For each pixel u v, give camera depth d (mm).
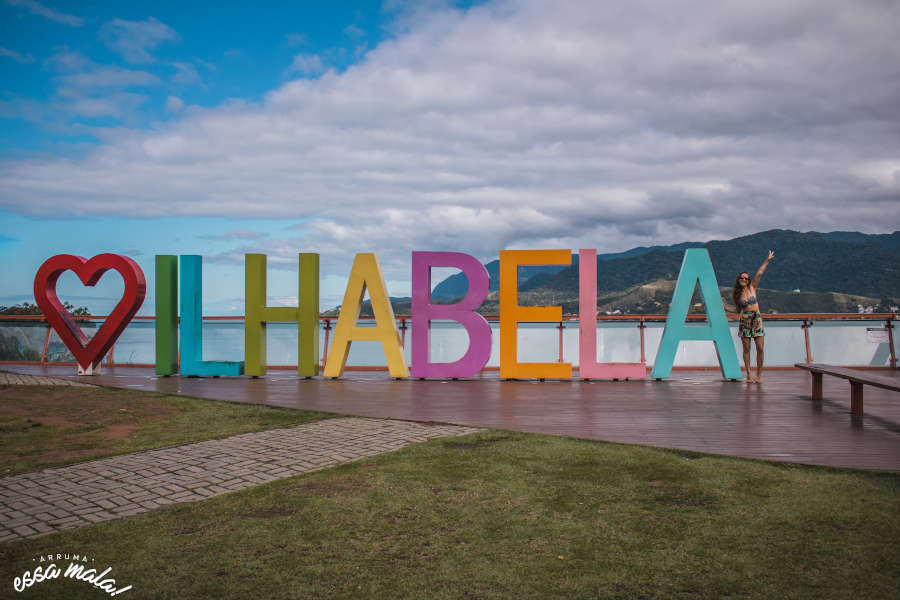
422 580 3168
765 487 4793
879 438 6848
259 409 8867
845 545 3598
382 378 13312
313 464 5621
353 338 13180
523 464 5539
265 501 4512
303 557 3479
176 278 13727
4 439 6875
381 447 6324
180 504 4480
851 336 15086
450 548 3592
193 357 13281
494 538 3750
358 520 4082
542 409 8984
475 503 4422
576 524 3982
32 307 16938
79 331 13703
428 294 13062
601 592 3029
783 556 3447
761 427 7531
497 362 16047
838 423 7832
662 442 6609
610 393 10820
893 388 6984
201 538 3787
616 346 15391
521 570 3285
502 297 12875
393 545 3646
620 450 6105
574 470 5324
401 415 8414
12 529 4008
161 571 3305
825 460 5766
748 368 12422
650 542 3668
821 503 4383
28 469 5547
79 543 3732
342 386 11859
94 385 11766
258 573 3266
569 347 15156
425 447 6270
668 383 12320
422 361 12930
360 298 13297
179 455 6039
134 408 8953
